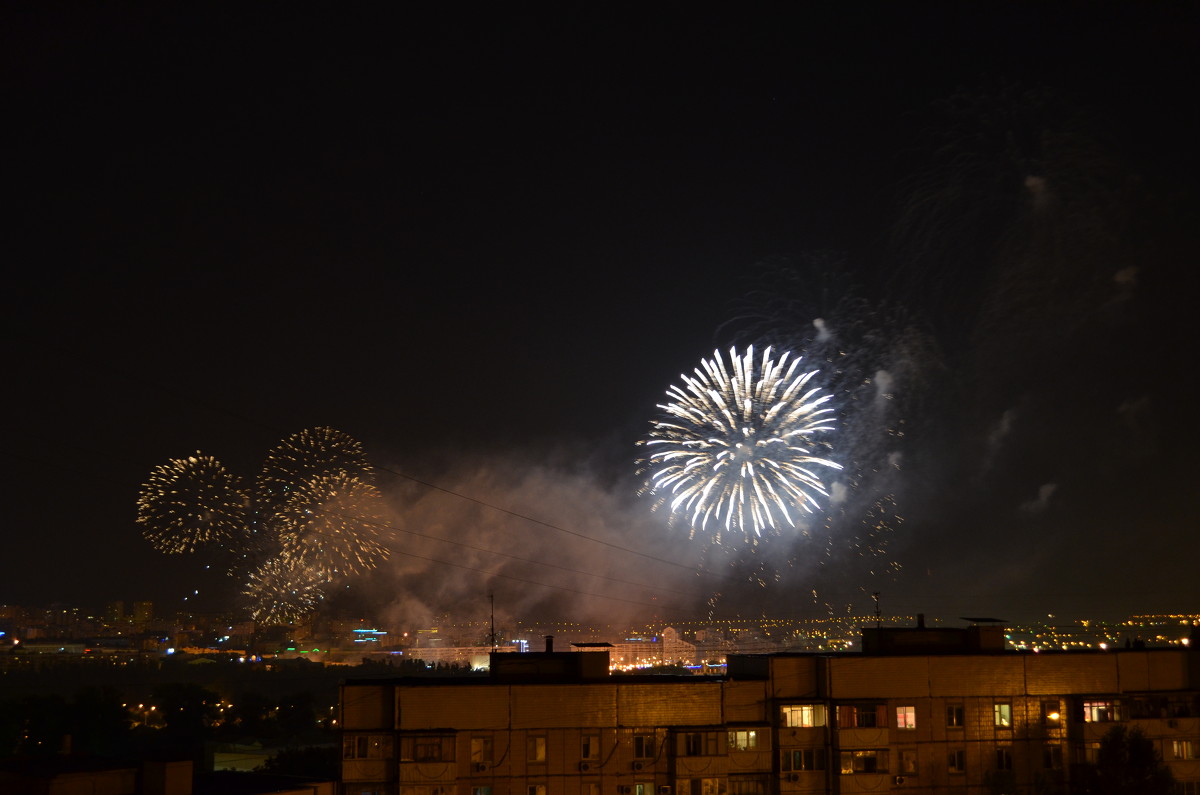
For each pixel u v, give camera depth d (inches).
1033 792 3346.5
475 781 3048.7
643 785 3157.0
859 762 3248.0
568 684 3161.9
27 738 6579.7
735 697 3280.0
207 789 2837.1
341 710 3063.5
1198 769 3452.3
